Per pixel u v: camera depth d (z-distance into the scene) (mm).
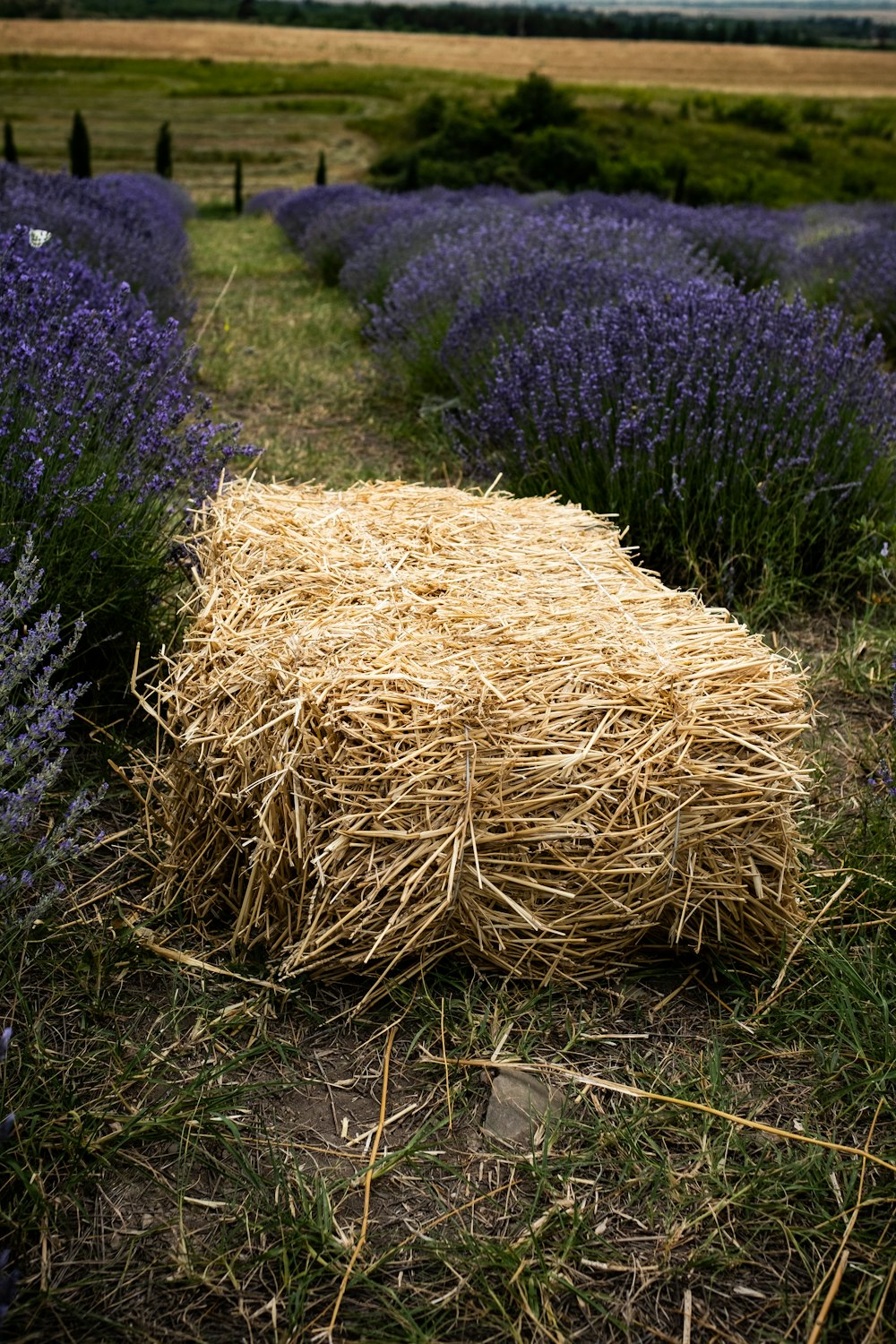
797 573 3738
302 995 1927
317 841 1887
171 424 3049
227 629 2186
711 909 1989
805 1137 1658
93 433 2887
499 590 2322
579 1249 1483
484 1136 1673
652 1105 1722
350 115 53344
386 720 1911
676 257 7059
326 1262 1433
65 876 2180
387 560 2430
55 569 2613
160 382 3254
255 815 1967
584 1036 1854
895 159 43188
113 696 2748
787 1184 1592
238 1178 1575
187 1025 1854
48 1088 1678
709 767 1913
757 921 2020
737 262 9602
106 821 2367
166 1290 1406
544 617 2201
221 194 30328
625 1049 1841
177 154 39062
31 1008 1842
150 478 2898
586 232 6777
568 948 1956
